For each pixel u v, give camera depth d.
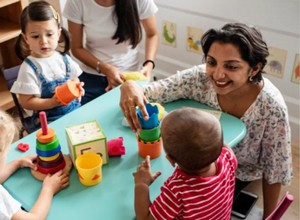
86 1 1.81
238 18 2.02
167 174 1.05
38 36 1.58
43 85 1.61
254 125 1.33
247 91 1.27
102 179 1.04
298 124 2.05
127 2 1.78
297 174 1.89
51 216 0.94
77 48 1.95
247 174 1.56
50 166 1.05
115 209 0.95
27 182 1.05
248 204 1.68
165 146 0.92
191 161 0.89
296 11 1.79
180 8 2.24
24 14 1.57
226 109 1.33
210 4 2.09
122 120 1.28
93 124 1.12
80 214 0.94
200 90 1.36
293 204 1.72
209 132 0.88
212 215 0.96
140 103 1.15
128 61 2.01
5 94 2.24
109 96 1.42
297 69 1.92
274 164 1.40
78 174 1.04
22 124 1.68
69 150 1.11
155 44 2.06
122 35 1.87
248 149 1.41
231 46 1.13
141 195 0.95
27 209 0.97
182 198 0.90
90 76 1.98
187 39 2.34
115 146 1.12
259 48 1.15
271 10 1.87
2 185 1.04
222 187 0.95
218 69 1.18
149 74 1.93
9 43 2.32
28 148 1.17
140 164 1.07
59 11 2.29
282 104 1.27
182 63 2.46
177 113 0.92
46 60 1.63
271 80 2.06
